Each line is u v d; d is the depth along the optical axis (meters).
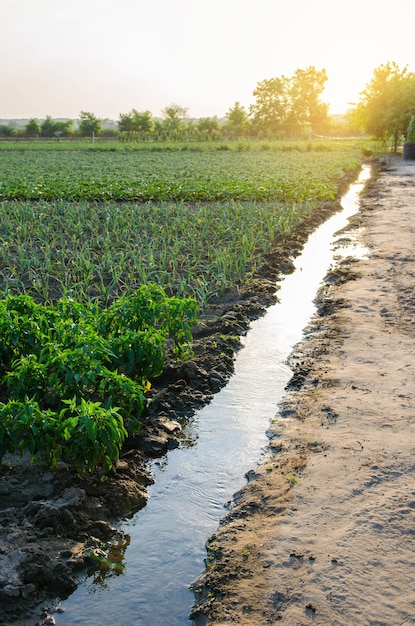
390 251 13.35
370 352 7.71
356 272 11.59
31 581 4.02
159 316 6.56
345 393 6.60
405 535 4.34
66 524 4.55
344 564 4.07
